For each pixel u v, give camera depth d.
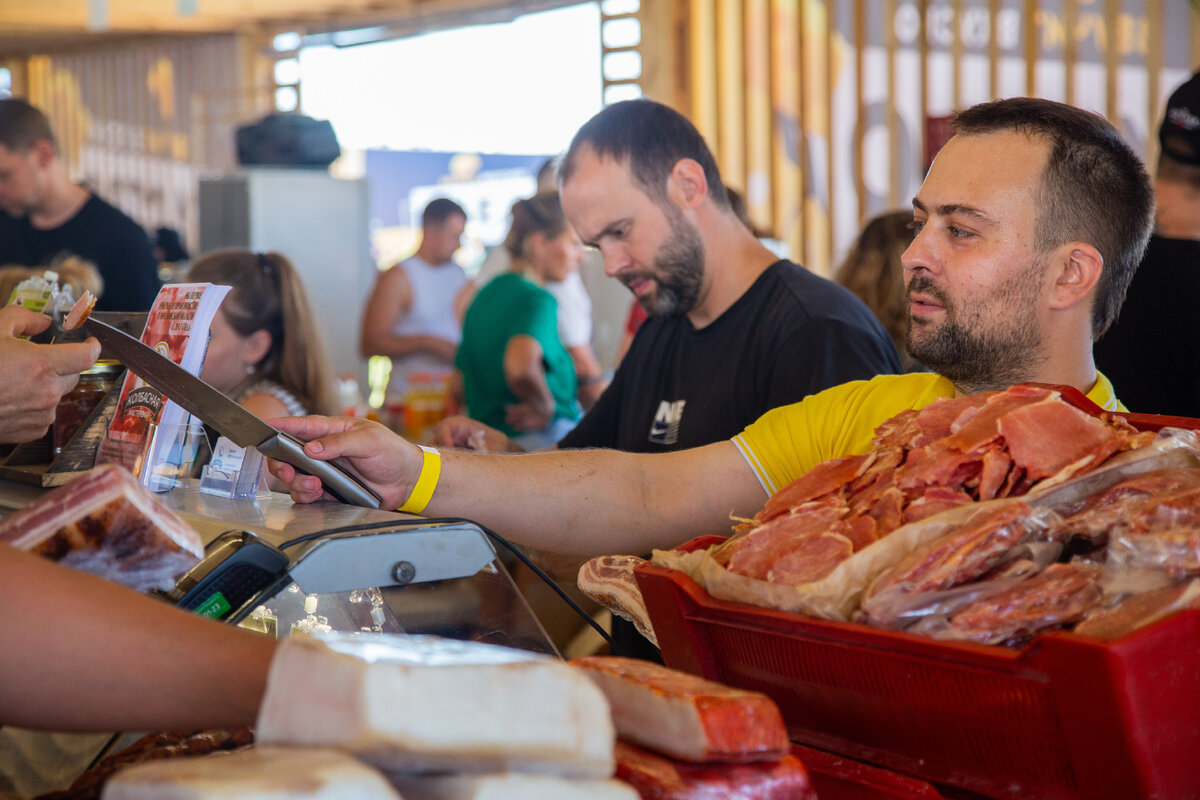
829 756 0.90
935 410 1.02
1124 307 2.42
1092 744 0.71
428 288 5.02
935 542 0.84
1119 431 0.95
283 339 2.43
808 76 5.72
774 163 5.90
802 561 0.89
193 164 9.92
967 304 1.26
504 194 7.49
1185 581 0.75
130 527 0.78
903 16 5.36
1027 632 0.78
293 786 0.52
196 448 1.28
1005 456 0.91
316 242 5.89
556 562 1.74
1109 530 0.83
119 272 3.75
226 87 9.55
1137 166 1.28
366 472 1.26
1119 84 4.69
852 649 0.83
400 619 0.97
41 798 0.84
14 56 11.35
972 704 0.77
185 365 1.26
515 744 0.59
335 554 0.94
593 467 1.43
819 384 1.80
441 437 2.23
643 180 1.95
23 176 3.64
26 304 1.65
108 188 10.80
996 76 5.04
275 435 1.13
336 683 0.58
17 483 1.42
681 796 0.67
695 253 1.99
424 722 0.57
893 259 2.64
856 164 5.58
